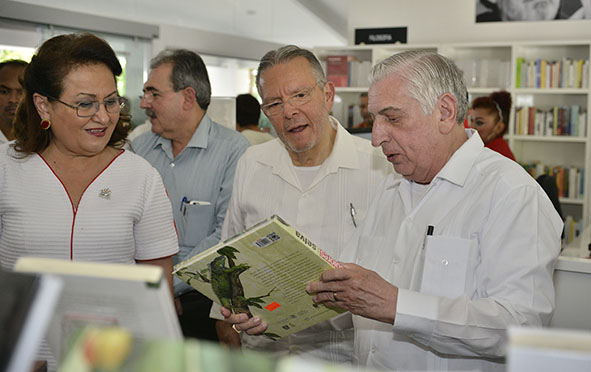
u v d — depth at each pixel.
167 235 1.98
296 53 2.08
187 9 7.53
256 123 4.82
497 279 1.45
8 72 3.14
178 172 2.89
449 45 6.58
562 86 6.18
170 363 0.68
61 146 1.80
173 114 2.80
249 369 0.66
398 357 1.66
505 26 6.77
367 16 7.34
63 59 1.69
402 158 1.61
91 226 1.79
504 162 1.58
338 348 2.11
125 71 6.35
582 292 2.41
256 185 2.28
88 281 0.81
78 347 0.70
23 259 0.83
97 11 6.45
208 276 1.57
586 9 6.45
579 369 0.63
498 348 1.42
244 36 8.30
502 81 6.42
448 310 1.43
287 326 1.72
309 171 2.22
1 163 1.78
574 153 6.49
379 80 1.58
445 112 1.56
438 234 1.59
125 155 1.92
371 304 1.45
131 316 0.84
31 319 0.69
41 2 5.84
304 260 1.46
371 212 1.91
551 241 1.46
